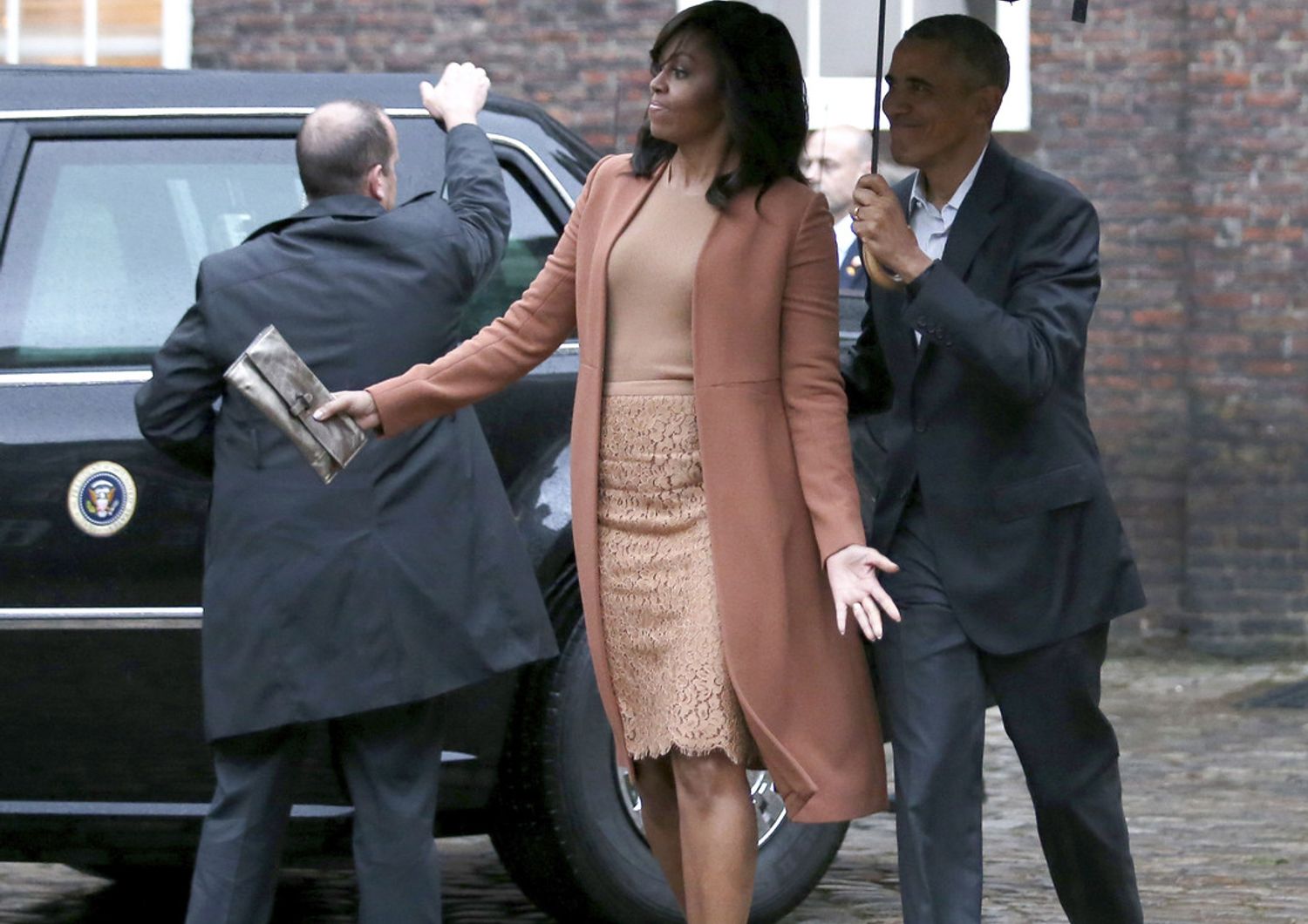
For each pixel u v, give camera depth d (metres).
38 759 17.67
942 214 15.26
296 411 14.95
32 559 17.53
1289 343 39.72
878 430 20.39
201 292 15.81
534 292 15.76
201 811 17.69
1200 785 27.53
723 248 14.59
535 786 18.50
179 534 17.53
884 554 15.36
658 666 14.95
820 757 14.81
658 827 15.95
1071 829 15.40
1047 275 14.79
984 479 14.95
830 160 27.28
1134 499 40.16
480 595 16.05
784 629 14.66
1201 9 39.56
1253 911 20.91
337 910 21.33
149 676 17.55
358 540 15.66
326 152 16.19
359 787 16.02
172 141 18.69
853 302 21.44
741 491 14.61
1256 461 39.69
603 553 15.05
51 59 40.94
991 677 15.18
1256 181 39.75
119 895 22.08
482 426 18.44
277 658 15.56
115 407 17.81
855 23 32.91
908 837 14.74
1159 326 40.16
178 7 40.59
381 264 15.96
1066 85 40.12
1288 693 35.31
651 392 14.77
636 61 40.34
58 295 18.23
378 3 40.53
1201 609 39.69
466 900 21.59
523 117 19.56
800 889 19.83
